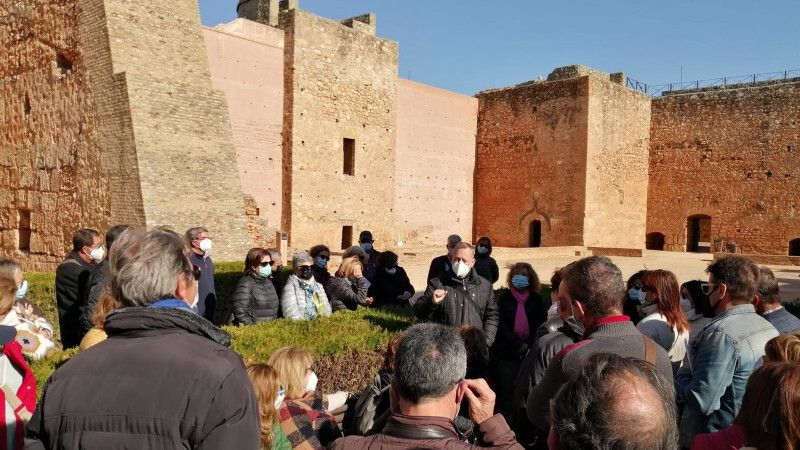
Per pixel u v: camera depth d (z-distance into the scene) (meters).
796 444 2.38
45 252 16.19
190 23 15.55
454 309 6.02
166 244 2.74
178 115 14.62
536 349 3.89
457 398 2.66
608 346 3.22
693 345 4.32
